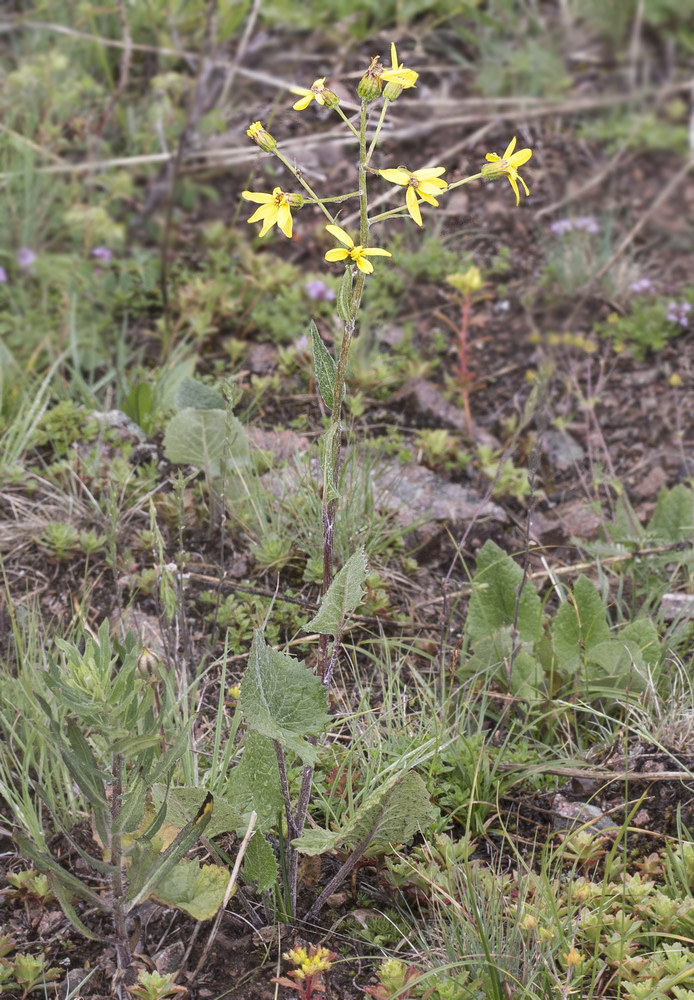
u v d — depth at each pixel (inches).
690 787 65.4
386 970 59.6
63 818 64.8
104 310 89.4
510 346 89.4
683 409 83.4
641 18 115.8
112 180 95.3
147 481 74.5
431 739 65.4
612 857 63.2
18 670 67.6
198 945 62.6
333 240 94.7
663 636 70.6
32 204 91.5
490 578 68.8
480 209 100.3
